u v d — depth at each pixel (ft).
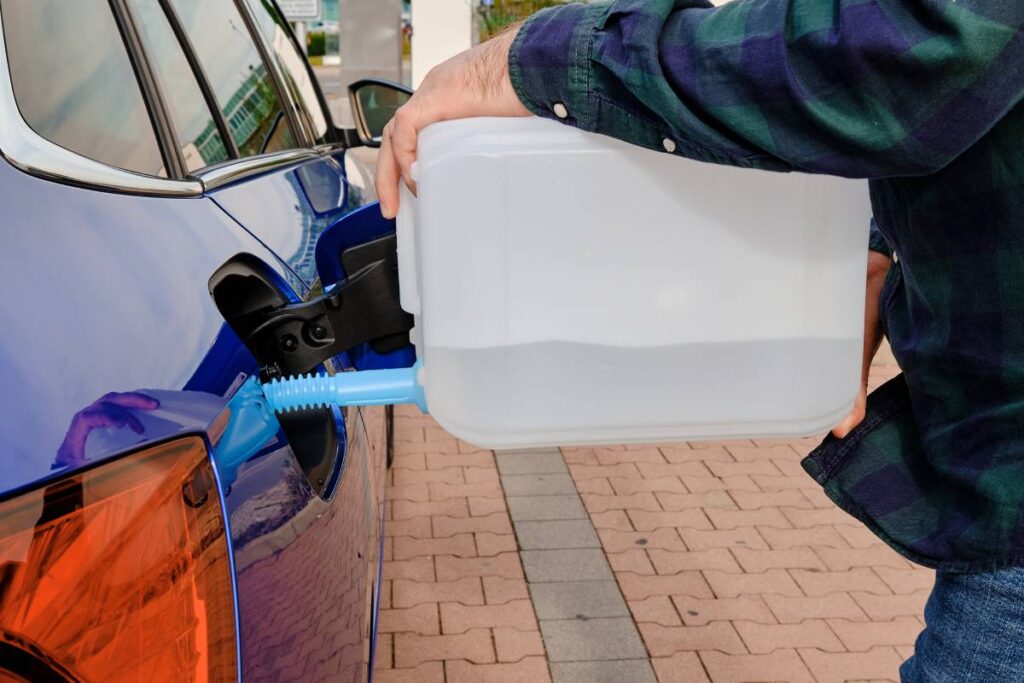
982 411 4.04
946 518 4.35
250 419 3.69
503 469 13.25
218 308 4.02
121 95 4.92
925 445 4.33
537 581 10.46
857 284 3.91
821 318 3.83
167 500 2.97
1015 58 3.11
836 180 3.71
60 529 2.70
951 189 3.76
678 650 9.34
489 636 9.46
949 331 4.04
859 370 4.05
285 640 3.56
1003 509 3.97
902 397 4.73
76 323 3.10
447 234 3.66
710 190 3.64
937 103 3.15
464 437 3.89
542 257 3.66
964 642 4.22
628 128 3.50
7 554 2.60
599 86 3.48
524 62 3.59
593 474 13.17
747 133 3.30
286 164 7.07
